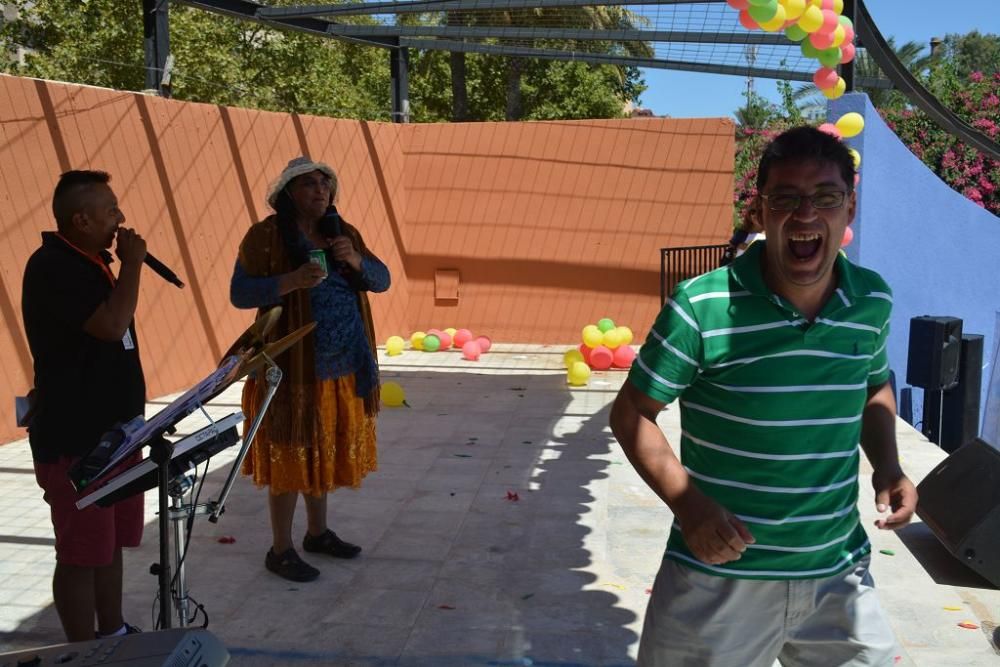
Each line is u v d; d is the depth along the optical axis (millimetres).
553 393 8789
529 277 11539
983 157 14789
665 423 7652
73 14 18297
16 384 6848
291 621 4047
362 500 5672
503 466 6398
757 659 2373
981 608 4188
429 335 11000
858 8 7105
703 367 2227
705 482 2297
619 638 3881
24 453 6531
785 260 2188
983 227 9969
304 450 4227
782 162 2170
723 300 2199
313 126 10219
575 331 11531
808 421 2217
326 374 4238
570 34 8570
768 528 2256
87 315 3178
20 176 6789
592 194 11281
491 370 9938
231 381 2689
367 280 4344
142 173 7988
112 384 3279
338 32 9922
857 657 2375
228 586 4402
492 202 11508
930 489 4777
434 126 11492
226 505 5508
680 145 11039
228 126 9078
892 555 4789
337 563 4691
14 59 19531
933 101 8773
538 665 3660
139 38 17984
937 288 9547
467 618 4078
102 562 3273
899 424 7531
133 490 2730
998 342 7012
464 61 26734
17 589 4305
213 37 18734
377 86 27906
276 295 3984
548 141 11289
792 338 2184
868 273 2348
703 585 2309
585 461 6516
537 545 4945
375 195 11180
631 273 11320
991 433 6914
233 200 9203
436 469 6328
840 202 2146
